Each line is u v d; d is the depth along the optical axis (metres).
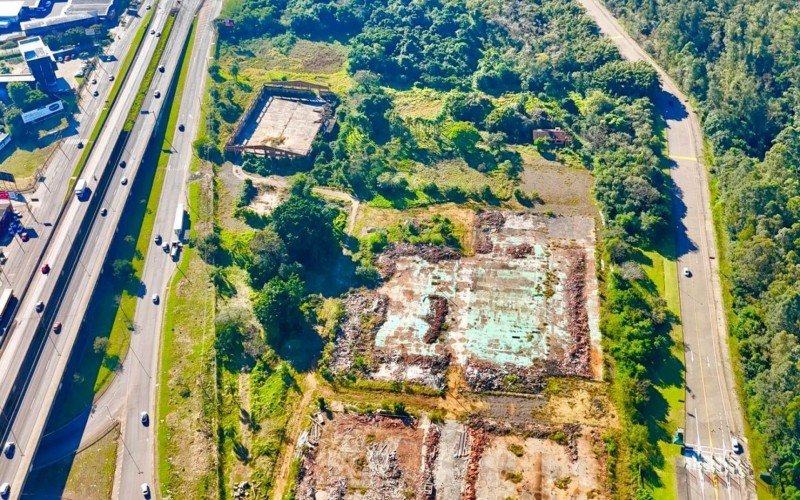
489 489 99.44
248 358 119.75
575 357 116.88
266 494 100.31
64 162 159.50
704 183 151.62
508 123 169.25
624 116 167.00
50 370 113.69
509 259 135.75
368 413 109.69
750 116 163.75
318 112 179.50
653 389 111.19
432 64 195.88
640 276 128.38
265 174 161.12
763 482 99.12
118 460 104.75
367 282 132.62
